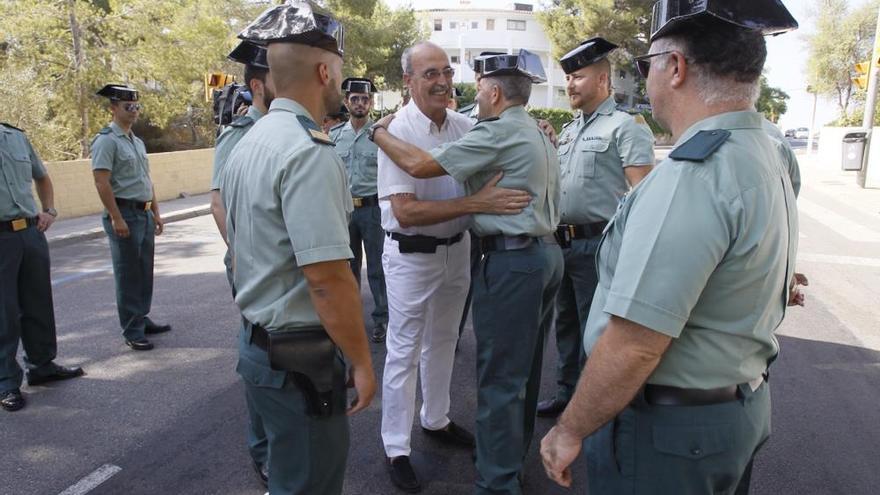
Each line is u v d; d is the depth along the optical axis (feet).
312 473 6.09
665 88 4.92
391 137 8.87
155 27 46.68
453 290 10.41
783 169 4.94
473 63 10.05
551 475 5.05
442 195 9.74
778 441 11.00
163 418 11.94
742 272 4.49
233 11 61.05
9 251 12.24
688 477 4.84
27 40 42.37
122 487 9.63
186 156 47.55
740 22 4.50
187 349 15.67
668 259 4.34
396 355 9.86
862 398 12.66
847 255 25.22
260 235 5.83
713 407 4.78
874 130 45.73
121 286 15.38
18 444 10.93
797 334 16.49
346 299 5.66
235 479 9.87
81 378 13.84
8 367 12.24
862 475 9.93
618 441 5.08
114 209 14.73
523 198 8.34
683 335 4.70
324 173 5.59
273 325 5.85
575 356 12.08
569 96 11.98
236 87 14.93
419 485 9.66
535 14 113.39
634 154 10.94
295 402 5.94
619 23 100.42
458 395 13.09
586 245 11.41
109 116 47.16
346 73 67.56
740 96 4.67
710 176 4.42
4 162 12.26
